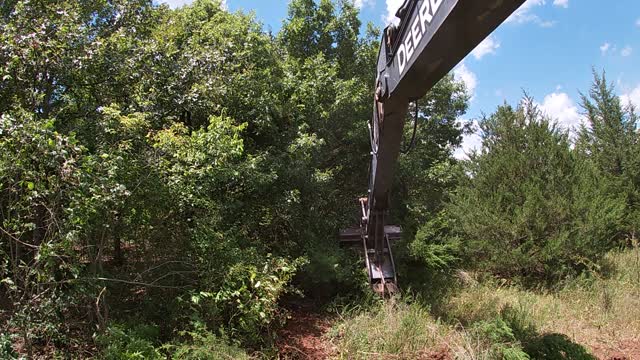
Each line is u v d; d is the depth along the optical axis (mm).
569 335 7203
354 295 8680
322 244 9531
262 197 9016
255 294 6426
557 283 10367
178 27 9406
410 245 10633
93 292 5367
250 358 5789
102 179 5016
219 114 8820
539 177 11859
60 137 4848
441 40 3781
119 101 7246
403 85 5012
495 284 10656
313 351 6457
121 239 6492
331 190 11102
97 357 5074
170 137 6398
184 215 6793
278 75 10883
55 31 6266
